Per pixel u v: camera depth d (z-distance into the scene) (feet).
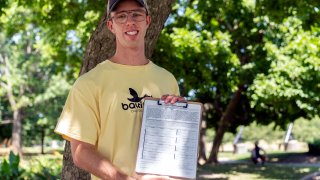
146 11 9.73
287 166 78.02
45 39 59.93
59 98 106.52
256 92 59.52
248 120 87.76
